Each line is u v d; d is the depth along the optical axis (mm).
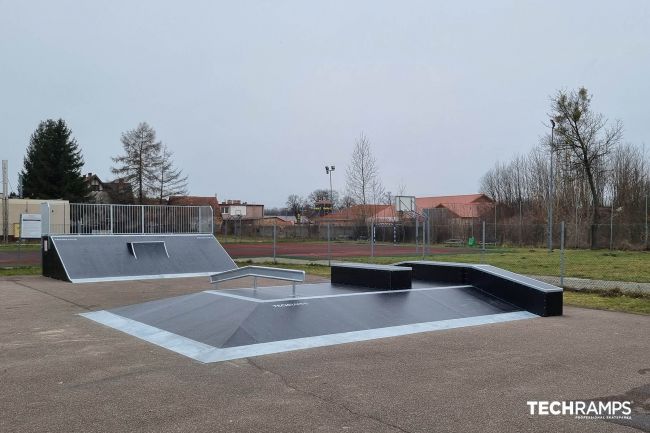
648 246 34031
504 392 5609
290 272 9969
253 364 6746
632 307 11719
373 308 9703
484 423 4715
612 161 43750
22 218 25406
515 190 57000
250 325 8195
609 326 9461
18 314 10977
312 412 4977
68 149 61906
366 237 50656
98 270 18516
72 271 18016
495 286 11453
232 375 6254
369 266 11906
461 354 7297
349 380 6031
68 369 6574
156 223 24297
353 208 58781
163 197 63969
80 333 8930
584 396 5492
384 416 4875
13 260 27453
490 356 7191
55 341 8273
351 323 8891
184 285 16594
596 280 17125
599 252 32906
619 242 35531
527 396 5480
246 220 64062
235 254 31750
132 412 4992
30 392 5641
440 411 5016
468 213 60875
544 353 7371
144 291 15039
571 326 9445
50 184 60500
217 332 8062
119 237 20500
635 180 42812
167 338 8281
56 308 11812
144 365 6758
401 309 9852
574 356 7207
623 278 17578
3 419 4828
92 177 76688
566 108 39938
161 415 4906
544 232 40219
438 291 11188
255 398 5398
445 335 8586
